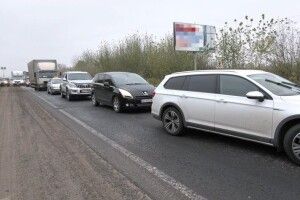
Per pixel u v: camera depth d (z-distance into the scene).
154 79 25.30
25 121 12.53
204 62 22.78
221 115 7.75
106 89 15.62
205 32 22.73
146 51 29.72
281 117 6.52
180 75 9.20
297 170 6.04
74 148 7.98
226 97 7.68
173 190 5.21
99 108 16.30
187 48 22.44
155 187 5.34
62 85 23.52
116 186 5.42
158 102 9.56
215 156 7.04
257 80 7.30
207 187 5.31
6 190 5.43
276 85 7.27
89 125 11.23
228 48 18.48
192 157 6.99
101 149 7.82
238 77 7.61
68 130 10.36
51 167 6.54
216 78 8.12
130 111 14.77
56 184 5.61
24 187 5.53
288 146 6.42
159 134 9.44
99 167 6.43
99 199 4.94
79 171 6.23
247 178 5.69
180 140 8.57
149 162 6.69
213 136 8.89
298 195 4.95
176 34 22.06
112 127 10.76
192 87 8.69
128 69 30.66
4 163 6.92
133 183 5.53
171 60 24.72
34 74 38.03
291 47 15.27
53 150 7.86
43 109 16.52
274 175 5.81
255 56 17.22
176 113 9.05
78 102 20.11
